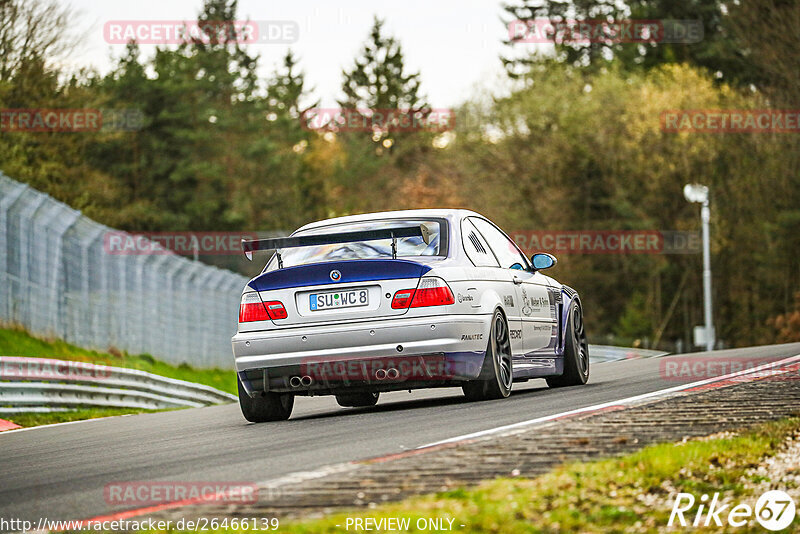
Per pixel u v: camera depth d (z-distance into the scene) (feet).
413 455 62.18
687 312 542.16
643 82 522.06
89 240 221.05
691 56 606.14
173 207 538.47
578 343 115.55
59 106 383.45
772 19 474.49
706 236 431.43
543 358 106.73
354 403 112.98
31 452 84.94
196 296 251.80
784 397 83.20
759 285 524.52
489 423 76.02
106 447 83.56
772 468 60.95
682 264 538.06
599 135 513.04
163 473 64.34
